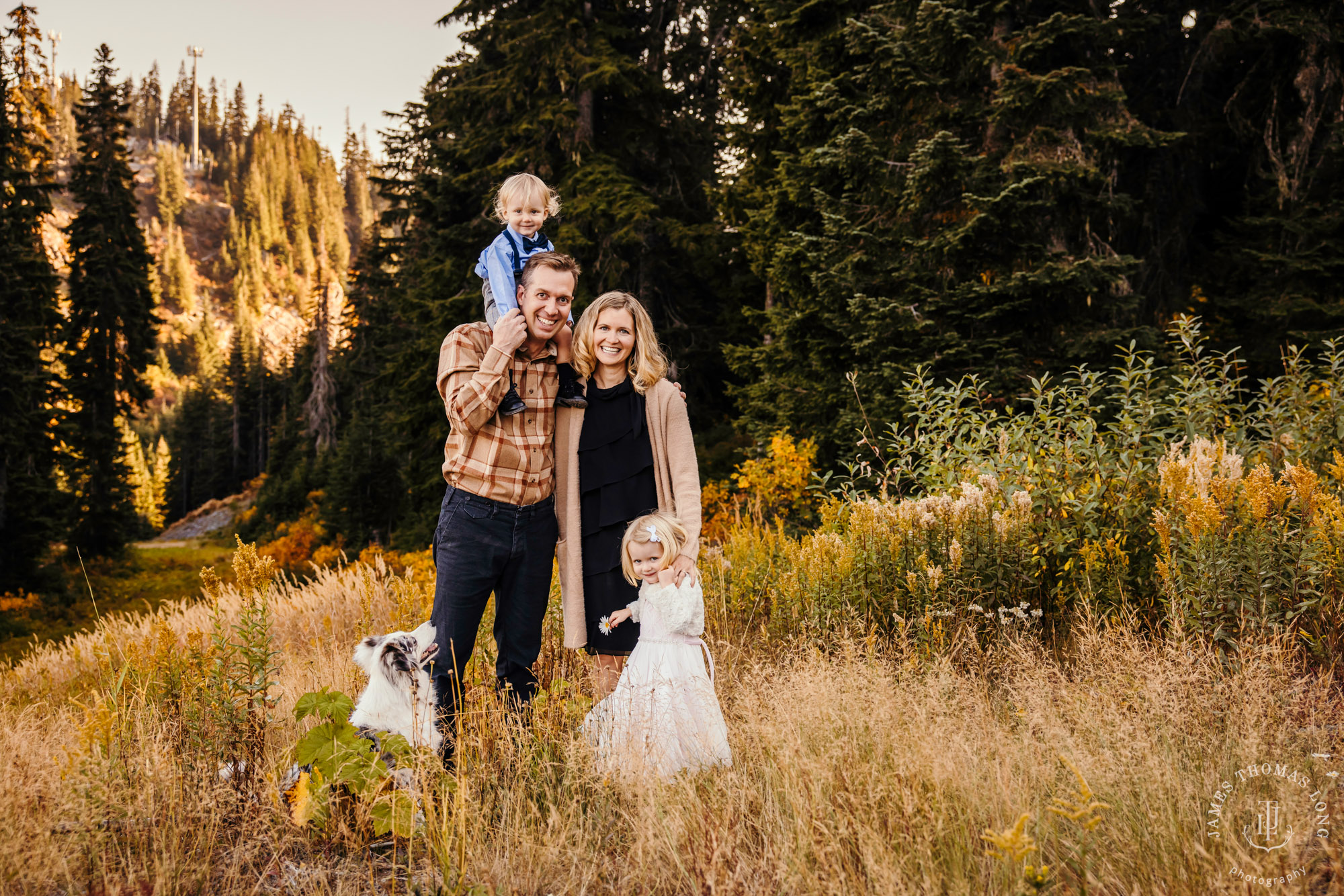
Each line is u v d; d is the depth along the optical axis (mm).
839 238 8867
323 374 41688
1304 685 3039
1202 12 9430
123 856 2332
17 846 2160
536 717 2918
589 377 3164
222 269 128375
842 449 9500
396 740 2547
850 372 8484
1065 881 2068
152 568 28422
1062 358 7871
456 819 2361
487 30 15977
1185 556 3760
